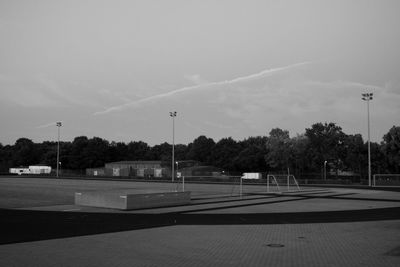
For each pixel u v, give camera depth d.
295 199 34.31
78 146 138.00
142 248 12.42
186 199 28.77
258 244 13.27
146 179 86.19
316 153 89.62
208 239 14.20
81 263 10.31
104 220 19.56
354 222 19.25
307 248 12.58
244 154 114.31
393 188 55.81
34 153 152.12
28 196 35.66
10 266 9.93
